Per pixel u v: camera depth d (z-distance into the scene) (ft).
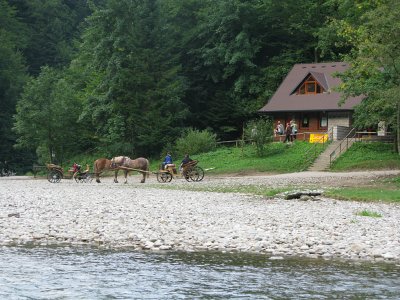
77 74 237.25
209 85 240.94
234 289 32.32
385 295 31.07
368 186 108.68
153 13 214.69
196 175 137.08
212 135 194.59
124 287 32.58
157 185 123.75
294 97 207.00
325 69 211.61
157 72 209.56
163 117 206.59
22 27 317.01
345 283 33.86
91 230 53.36
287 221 59.62
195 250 44.52
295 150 169.78
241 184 119.65
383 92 115.24
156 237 49.34
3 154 257.96
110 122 201.46
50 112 204.54
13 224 57.16
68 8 364.17
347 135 176.96
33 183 143.02
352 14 180.86
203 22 241.35
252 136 169.27
